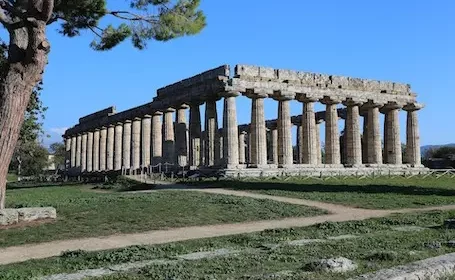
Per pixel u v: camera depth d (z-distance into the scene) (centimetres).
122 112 8381
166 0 2648
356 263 1229
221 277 1125
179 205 2934
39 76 2244
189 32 2641
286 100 6281
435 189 4141
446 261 1127
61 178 9138
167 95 6919
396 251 1411
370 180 5284
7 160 2216
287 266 1254
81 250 1606
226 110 5772
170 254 1506
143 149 7725
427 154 12625
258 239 1803
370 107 7238
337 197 3541
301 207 2962
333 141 6738
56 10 2578
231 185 4450
